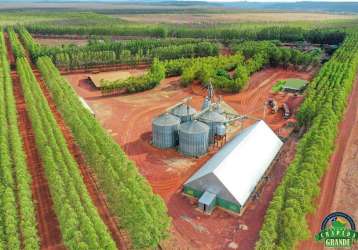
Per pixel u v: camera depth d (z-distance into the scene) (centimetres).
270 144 6444
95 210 4491
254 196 5406
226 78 10512
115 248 3978
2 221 4366
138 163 6309
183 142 6556
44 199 5228
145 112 8719
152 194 4800
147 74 10869
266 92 10275
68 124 7206
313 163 5375
